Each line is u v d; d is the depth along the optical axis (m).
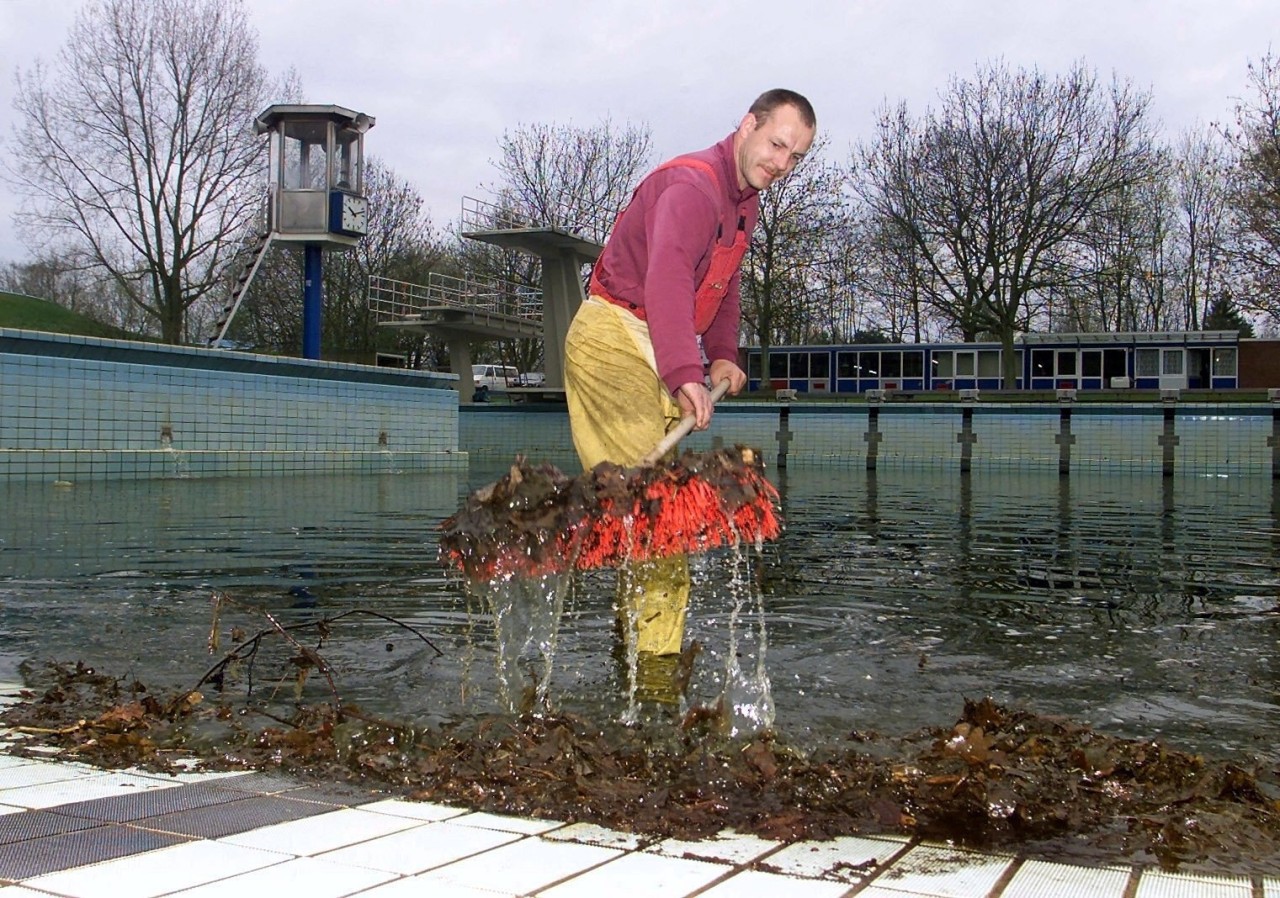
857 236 37.00
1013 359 33.00
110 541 7.20
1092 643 4.22
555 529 3.01
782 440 23.67
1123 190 32.41
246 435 14.09
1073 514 11.16
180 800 2.23
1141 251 40.94
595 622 4.49
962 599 5.36
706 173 3.66
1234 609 5.10
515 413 25.17
